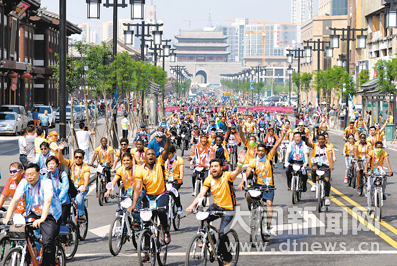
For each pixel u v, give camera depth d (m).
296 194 23.95
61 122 25.50
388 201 24.34
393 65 63.75
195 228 19.05
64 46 25.52
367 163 20.84
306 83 138.75
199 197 13.58
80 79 40.31
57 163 14.30
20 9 82.19
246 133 52.03
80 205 16.94
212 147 23.52
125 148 22.62
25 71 84.50
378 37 104.25
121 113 130.88
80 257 15.20
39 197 12.82
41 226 12.69
